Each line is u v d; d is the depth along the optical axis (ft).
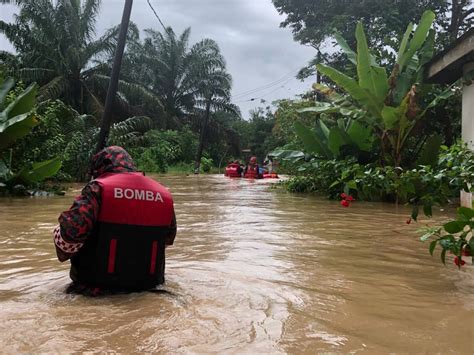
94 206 10.47
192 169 121.19
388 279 13.23
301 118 82.02
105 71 103.71
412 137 49.52
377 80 38.29
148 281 11.14
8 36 93.25
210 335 8.64
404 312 10.35
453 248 12.45
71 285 11.21
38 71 94.84
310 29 78.95
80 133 63.57
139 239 10.87
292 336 8.76
